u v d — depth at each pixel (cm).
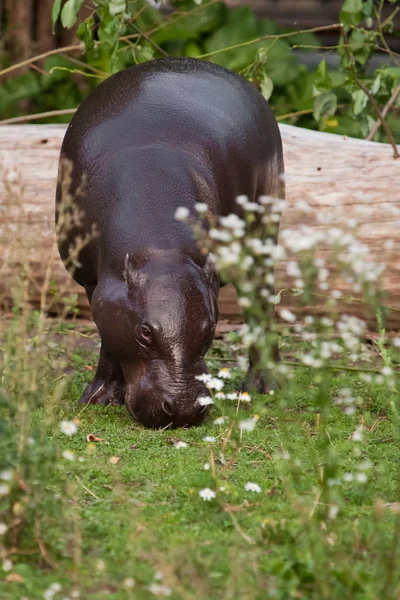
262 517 771
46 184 1650
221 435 1002
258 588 606
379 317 858
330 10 2412
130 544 687
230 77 1267
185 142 1133
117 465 921
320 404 755
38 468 704
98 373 1203
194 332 1027
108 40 1716
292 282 1575
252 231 1254
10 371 804
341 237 731
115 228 1073
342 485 855
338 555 638
